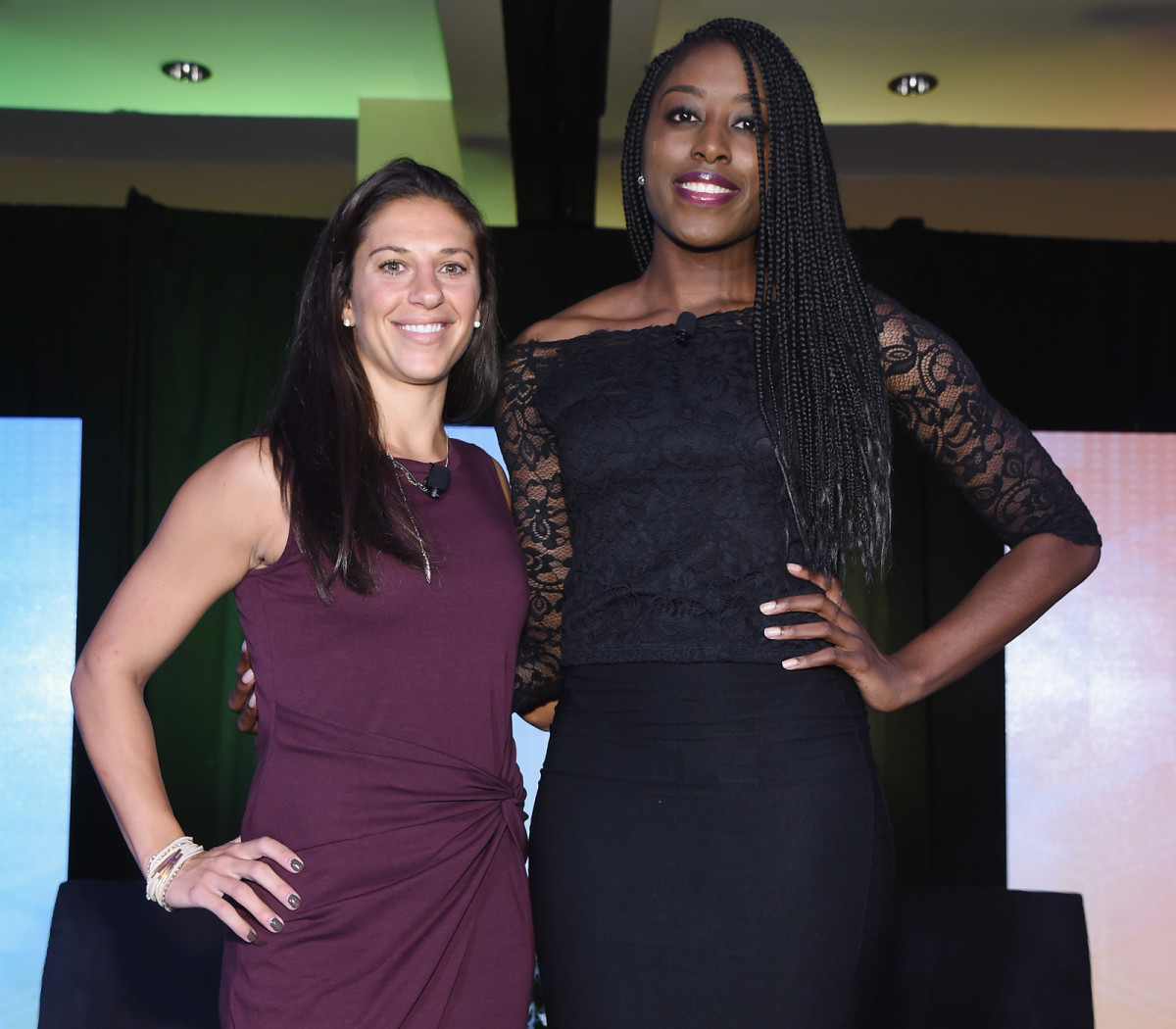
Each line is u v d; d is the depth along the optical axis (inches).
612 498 70.6
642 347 72.9
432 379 72.7
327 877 64.1
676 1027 64.5
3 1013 187.3
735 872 64.3
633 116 82.4
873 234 203.2
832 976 64.1
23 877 189.6
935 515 200.8
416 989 64.4
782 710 66.4
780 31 181.6
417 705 66.6
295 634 66.5
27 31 185.6
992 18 177.9
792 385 70.3
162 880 64.7
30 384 199.6
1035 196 228.8
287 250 203.8
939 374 74.0
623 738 67.7
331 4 177.6
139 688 67.5
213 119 212.1
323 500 67.0
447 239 72.4
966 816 194.5
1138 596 197.0
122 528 196.4
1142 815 193.2
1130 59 187.9
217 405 199.8
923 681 72.3
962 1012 100.3
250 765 197.2
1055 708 195.3
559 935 67.6
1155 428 200.5
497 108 188.4
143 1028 95.1
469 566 69.6
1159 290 203.2
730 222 74.9
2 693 193.3
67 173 226.8
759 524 68.4
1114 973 190.4
